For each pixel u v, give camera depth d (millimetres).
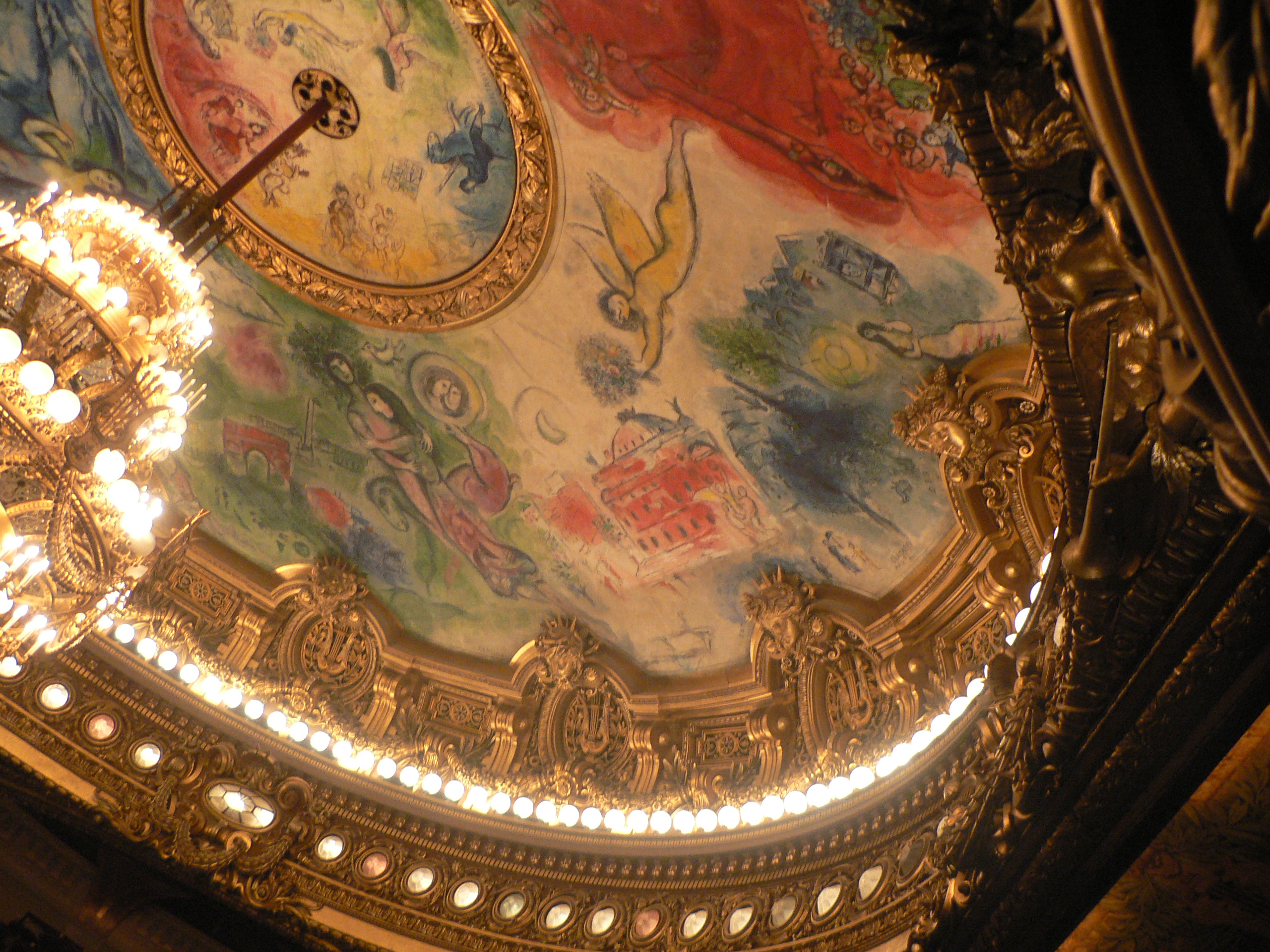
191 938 9617
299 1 9352
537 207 9742
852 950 7867
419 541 11953
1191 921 5391
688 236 9086
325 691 11336
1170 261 2373
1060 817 5230
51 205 6426
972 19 3678
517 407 10969
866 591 9742
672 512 10641
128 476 6430
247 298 11195
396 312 10930
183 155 10438
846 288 8523
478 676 11688
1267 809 4660
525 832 10367
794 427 9492
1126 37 2158
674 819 10039
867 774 8992
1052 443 7805
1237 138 2139
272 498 11867
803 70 7562
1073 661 4793
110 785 9266
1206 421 2861
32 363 5742
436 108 9672
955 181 7371
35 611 6219
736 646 10812
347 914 9672
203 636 11000
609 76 8516
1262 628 4160
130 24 9711
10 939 8578
